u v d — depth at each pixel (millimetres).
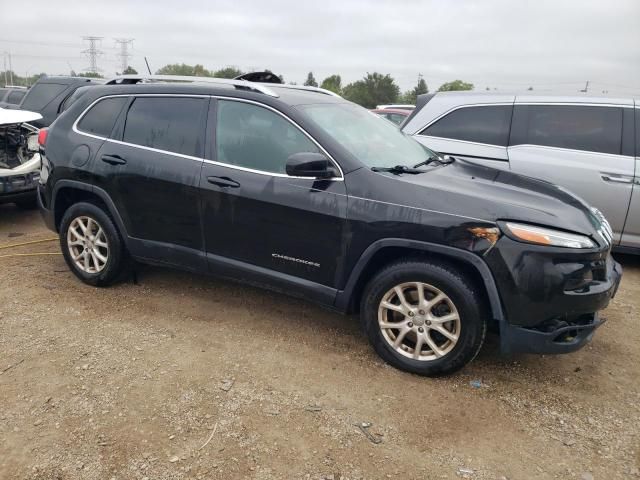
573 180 5410
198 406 3027
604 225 3531
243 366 3451
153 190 4047
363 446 2756
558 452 2770
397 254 3441
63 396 3086
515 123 5695
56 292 4504
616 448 2814
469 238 3100
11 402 3021
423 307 3293
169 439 2760
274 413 2986
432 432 2885
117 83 4551
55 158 4535
